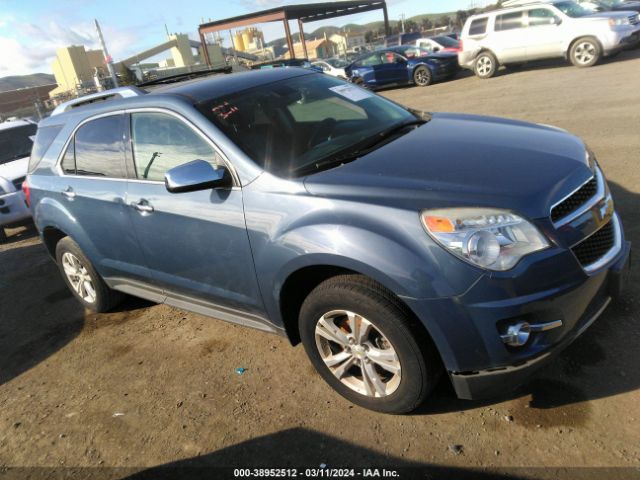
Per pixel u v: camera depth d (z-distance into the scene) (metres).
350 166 2.81
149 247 3.56
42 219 4.47
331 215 2.54
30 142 9.41
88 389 3.59
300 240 2.60
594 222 2.52
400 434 2.65
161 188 3.35
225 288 3.23
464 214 2.30
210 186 2.90
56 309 5.03
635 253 3.73
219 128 3.09
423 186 2.49
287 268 2.71
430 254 2.29
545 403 2.64
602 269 2.48
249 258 2.93
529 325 2.29
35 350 4.31
